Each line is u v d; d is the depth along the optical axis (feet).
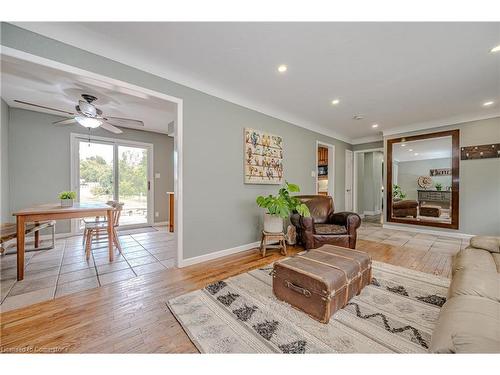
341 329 4.56
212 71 7.95
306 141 14.26
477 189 12.42
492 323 2.60
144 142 16.55
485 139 12.16
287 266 5.48
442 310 3.31
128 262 8.70
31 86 8.68
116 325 4.72
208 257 9.00
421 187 14.46
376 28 5.67
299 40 6.18
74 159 13.29
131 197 16.08
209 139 9.02
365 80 8.59
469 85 8.96
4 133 10.52
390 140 15.84
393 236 13.37
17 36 5.17
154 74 7.43
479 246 5.91
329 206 11.41
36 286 6.56
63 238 12.45
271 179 11.59
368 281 6.39
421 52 6.71
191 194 8.48
